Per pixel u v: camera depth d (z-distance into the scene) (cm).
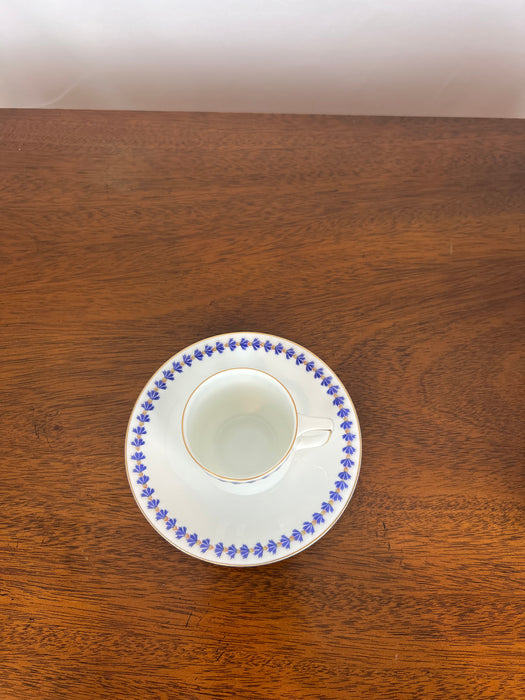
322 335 55
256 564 45
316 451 50
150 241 60
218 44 93
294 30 90
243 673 43
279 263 59
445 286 57
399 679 43
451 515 48
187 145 65
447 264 58
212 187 63
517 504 48
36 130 67
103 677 43
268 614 45
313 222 60
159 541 47
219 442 51
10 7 87
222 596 45
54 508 49
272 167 64
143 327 56
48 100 107
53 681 43
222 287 58
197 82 101
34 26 91
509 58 95
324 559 47
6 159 65
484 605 44
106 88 104
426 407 52
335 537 47
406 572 46
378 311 56
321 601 45
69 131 66
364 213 61
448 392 52
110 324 56
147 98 106
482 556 46
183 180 63
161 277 58
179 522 46
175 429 51
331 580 46
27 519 48
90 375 54
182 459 50
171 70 99
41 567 46
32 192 63
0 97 107
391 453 50
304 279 58
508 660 43
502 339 54
